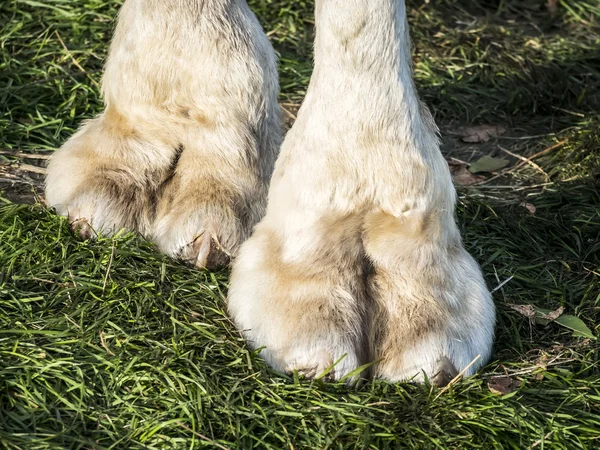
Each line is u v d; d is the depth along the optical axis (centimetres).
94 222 395
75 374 338
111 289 375
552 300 417
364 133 332
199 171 394
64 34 587
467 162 537
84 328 359
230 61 388
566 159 534
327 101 334
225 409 329
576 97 608
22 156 476
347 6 326
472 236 458
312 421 329
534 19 701
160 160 399
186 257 391
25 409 323
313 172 339
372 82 330
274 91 406
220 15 388
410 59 343
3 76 541
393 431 326
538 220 473
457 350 346
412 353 344
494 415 338
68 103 525
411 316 346
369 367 348
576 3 710
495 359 373
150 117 395
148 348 353
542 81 611
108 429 320
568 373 366
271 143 406
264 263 352
